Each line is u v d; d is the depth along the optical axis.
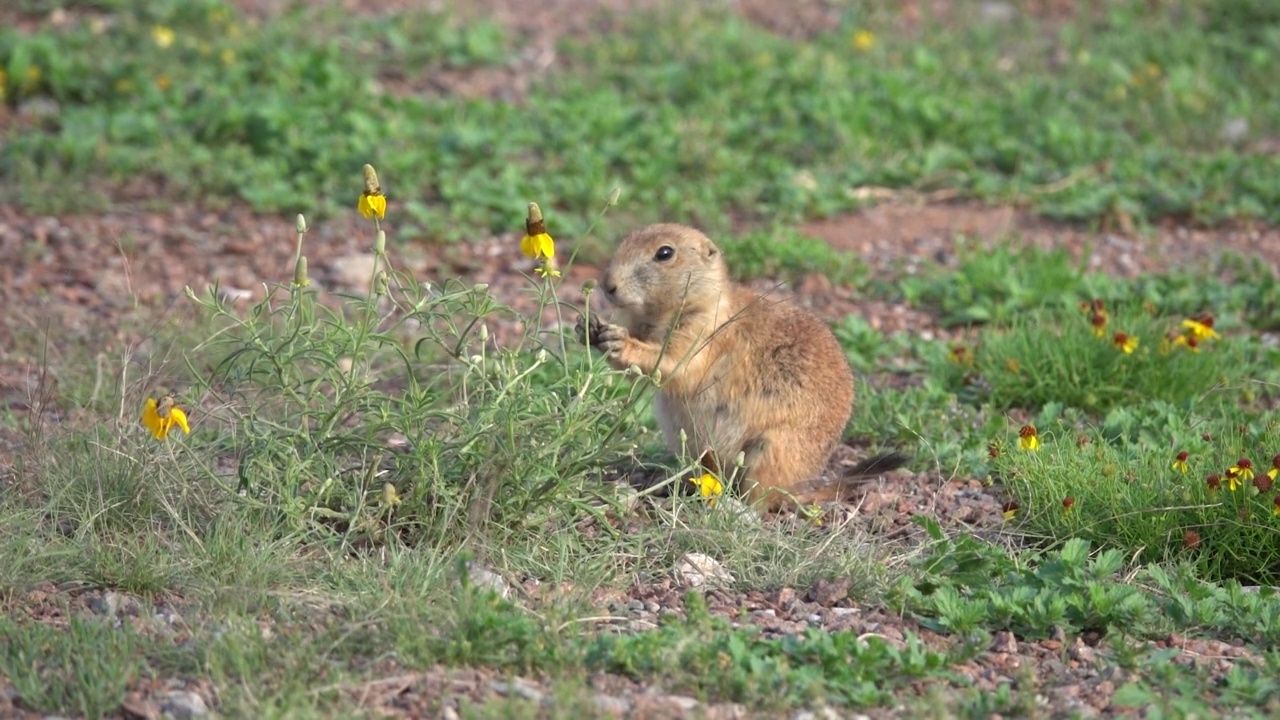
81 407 11.79
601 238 17.12
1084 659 8.46
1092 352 13.09
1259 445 10.91
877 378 13.65
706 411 11.09
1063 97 21.95
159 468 9.55
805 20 25.80
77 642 7.89
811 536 10.12
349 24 24.03
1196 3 25.50
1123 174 19.12
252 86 21.22
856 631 8.71
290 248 16.92
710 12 25.20
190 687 7.65
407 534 9.54
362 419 10.14
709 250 11.11
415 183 18.55
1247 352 13.81
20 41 21.47
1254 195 18.47
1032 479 10.65
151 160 18.84
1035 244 17.03
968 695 7.82
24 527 9.17
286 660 7.75
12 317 14.34
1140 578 9.59
